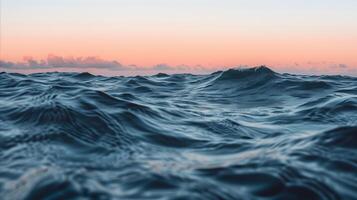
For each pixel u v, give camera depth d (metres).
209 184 3.21
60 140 4.57
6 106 6.25
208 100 9.32
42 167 3.64
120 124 5.41
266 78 10.98
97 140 4.68
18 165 3.72
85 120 5.31
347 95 8.88
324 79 11.35
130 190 3.04
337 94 9.13
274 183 3.24
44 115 5.48
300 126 6.30
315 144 4.29
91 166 3.68
